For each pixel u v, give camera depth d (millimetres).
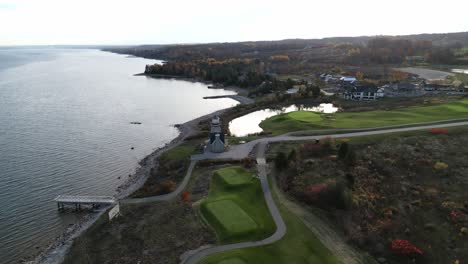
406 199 43000
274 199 44500
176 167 57781
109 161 66562
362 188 45312
